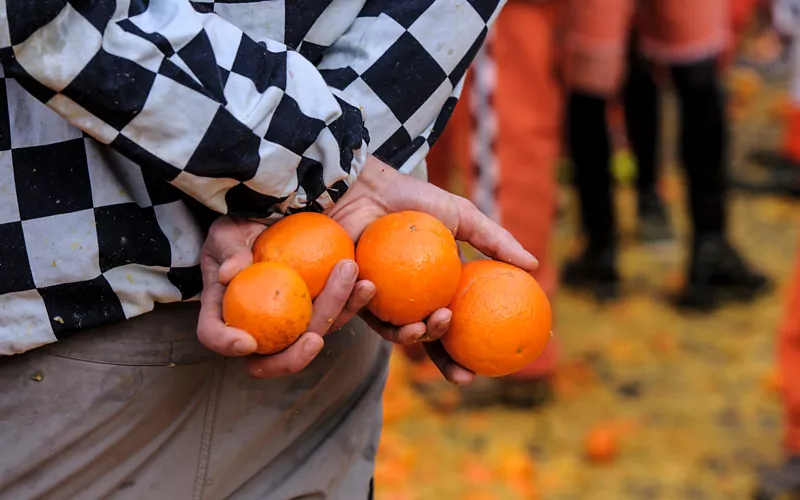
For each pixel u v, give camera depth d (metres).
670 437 2.78
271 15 1.13
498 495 2.47
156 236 1.10
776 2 5.43
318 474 1.30
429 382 3.01
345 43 1.18
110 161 1.09
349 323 1.27
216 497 1.25
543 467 2.65
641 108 3.89
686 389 3.04
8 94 1.05
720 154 3.43
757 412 2.90
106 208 1.08
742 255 3.63
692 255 3.57
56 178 1.07
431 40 1.16
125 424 1.15
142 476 1.19
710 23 3.27
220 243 1.09
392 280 1.06
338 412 1.34
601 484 2.58
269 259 1.05
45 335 1.07
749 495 2.51
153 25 0.97
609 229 3.62
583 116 3.43
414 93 1.17
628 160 4.73
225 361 1.18
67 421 1.13
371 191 1.17
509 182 2.62
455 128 2.66
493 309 1.12
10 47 0.90
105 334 1.11
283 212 1.09
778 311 3.49
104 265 1.08
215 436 1.21
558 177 4.79
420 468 2.61
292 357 1.02
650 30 3.36
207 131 0.97
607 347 3.32
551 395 2.98
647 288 3.75
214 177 1.00
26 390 1.12
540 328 1.14
